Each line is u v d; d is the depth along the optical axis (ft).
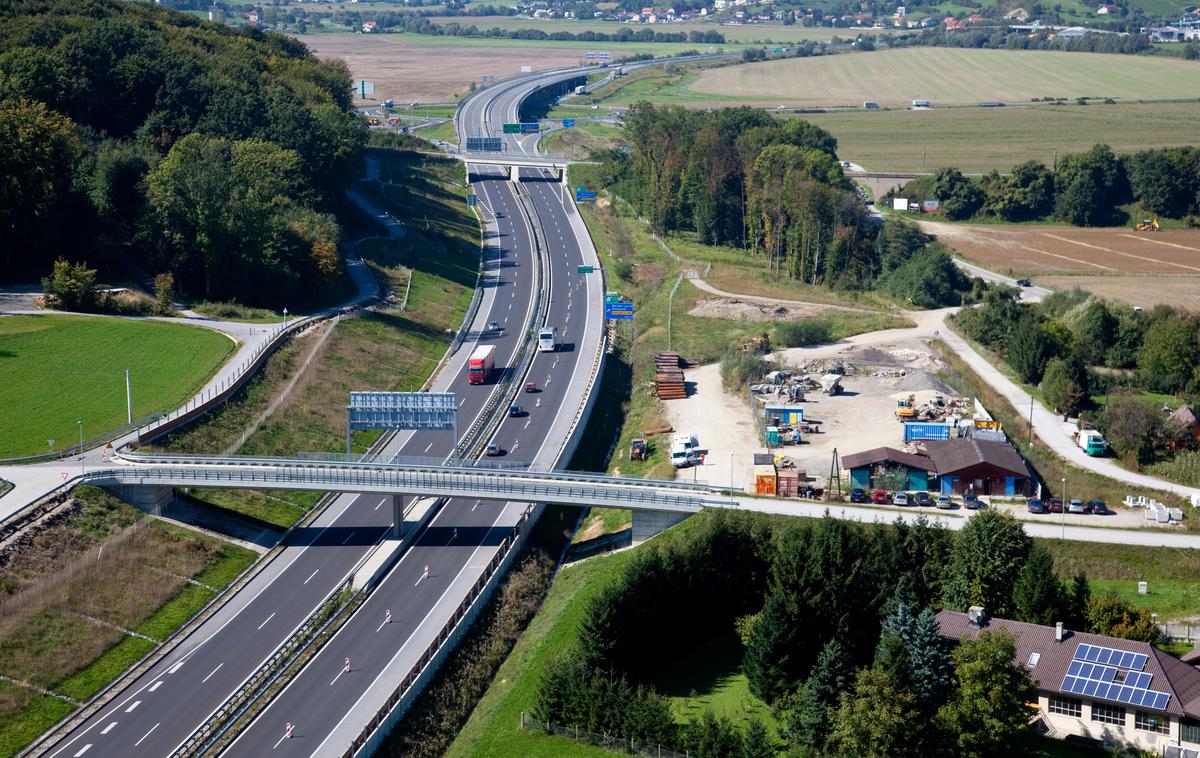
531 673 522.47
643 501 615.98
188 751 461.37
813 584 519.60
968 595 523.70
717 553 553.64
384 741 480.64
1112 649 466.29
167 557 589.32
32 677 498.28
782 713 485.97
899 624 488.02
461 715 511.81
